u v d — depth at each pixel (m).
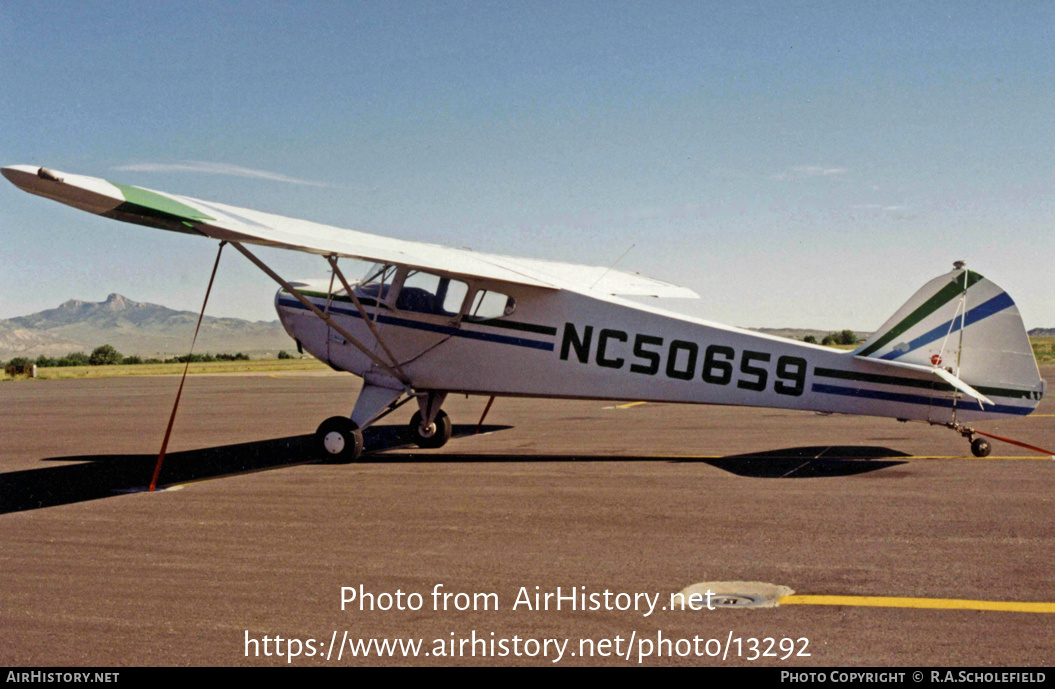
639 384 8.56
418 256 8.05
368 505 6.38
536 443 10.20
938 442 9.55
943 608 3.79
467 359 8.98
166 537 5.41
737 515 5.79
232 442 11.06
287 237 7.09
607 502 6.33
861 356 8.09
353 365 9.34
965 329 7.88
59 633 3.67
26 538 5.44
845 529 5.31
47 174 6.14
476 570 4.53
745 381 8.32
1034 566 4.41
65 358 85.25
